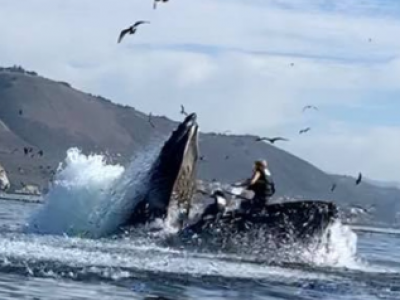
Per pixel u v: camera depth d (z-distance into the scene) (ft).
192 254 100.94
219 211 106.93
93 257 89.20
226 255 103.55
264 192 108.06
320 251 106.52
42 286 71.97
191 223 110.11
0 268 78.38
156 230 108.68
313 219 106.42
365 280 92.58
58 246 96.68
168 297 71.92
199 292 75.77
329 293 81.25
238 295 76.02
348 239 109.50
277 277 88.53
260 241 105.40
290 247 105.60
